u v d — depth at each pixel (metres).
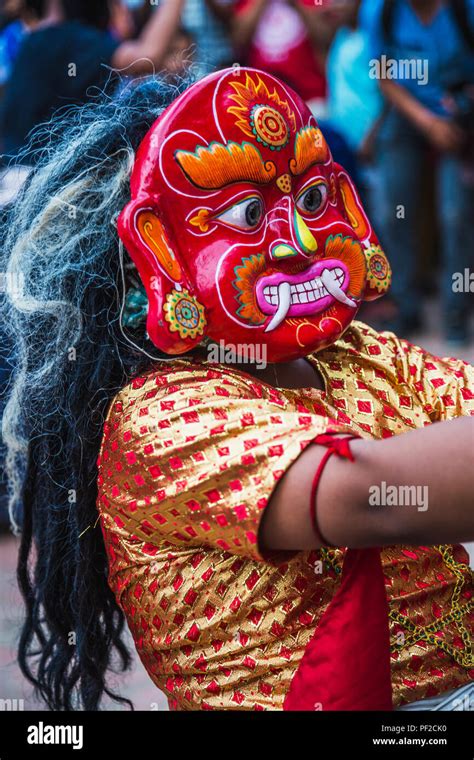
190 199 1.43
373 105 5.48
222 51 5.24
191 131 1.44
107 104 1.71
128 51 3.59
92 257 1.60
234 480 1.33
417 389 1.68
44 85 3.48
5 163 2.11
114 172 1.61
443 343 5.76
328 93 5.54
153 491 1.40
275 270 1.48
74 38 3.52
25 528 1.79
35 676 2.18
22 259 1.66
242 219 1.44
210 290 1.43
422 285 6.86
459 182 5.50
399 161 5.56
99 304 1.61
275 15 5.36
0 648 2.68
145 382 1.48
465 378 1.71
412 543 1.30
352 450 1.29
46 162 1.74
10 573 3.06
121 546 1.49
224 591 1.44
